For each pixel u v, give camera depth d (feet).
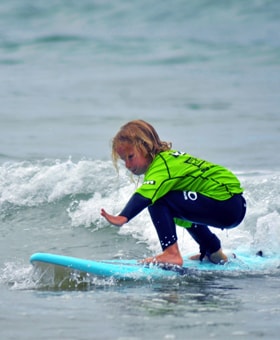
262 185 95.14
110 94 197.06
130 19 305.73
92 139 141.59
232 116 166.30
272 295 63.67
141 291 65.00
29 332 52.75
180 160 70.85
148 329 53.36
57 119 163.63
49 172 100.32
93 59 250.37
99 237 86.84
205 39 271.49
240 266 74.08
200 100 187.21
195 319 55.83
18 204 96.32
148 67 236.43
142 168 71.31
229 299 62.18
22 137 142.72
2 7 326.85
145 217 88.02
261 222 84.17
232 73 224.74
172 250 71.00
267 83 208.64
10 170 102.01
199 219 70.49
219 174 71.36
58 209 94.63
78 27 297.53
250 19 295.48
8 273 71.72
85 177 99.04
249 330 53.16
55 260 67.67
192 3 311.47
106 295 63.41
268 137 142.72
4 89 203.62
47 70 234.58
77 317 56.39
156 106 180.55
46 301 61.36
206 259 75.36
